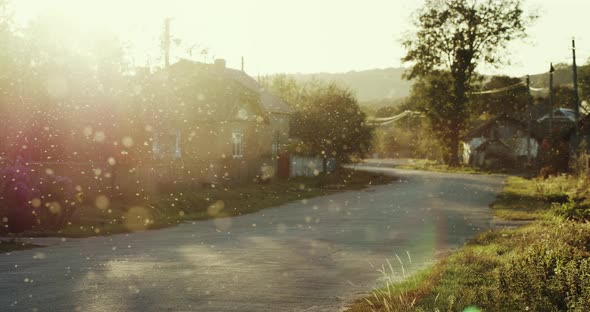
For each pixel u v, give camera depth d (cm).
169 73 2902
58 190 1931
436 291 849
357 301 867
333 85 5912
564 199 2825
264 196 3375
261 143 4675
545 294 778
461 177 5828
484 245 1413
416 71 7644
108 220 2133
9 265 1221
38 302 869
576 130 4534
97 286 988
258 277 1074
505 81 12294
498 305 750
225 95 4272
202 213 2564
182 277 1074
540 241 1183
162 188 2859
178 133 3744
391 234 1784
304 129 5616
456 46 7431
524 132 8362
